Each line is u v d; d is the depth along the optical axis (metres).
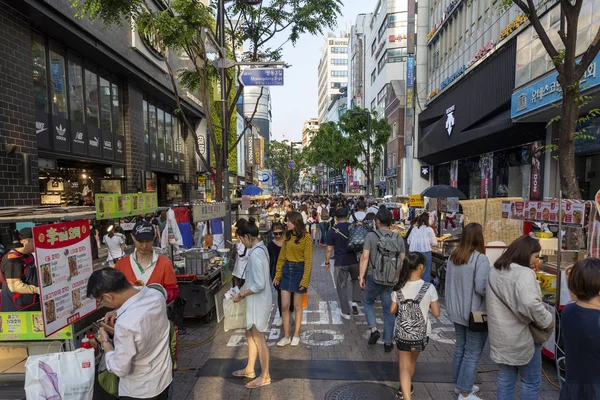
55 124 12.07
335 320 6.11
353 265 6.00
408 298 3.38
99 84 15.02
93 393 2.47
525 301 2.76
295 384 3.96
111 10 8.70
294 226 5.03
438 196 9.23
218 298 6.20
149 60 17.39
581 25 9.65
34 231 2.63
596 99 9.62
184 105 23.22
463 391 3.51
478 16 18.30
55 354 2.46
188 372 4.29
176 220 7.26
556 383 3.93
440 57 24.72
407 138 30.81
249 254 4.12
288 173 75.12
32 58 11.05
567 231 6.12
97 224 8.16
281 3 10.96
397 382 3.99
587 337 2.30
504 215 5.73
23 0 9.63
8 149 9.50
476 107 17.75
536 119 12.82
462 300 3.48
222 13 8.93
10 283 3.34
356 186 60.03
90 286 2.24
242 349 4.95
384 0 44.19
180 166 25.45
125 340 2.15
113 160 15.95
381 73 46.16
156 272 3.65
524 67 12.86
